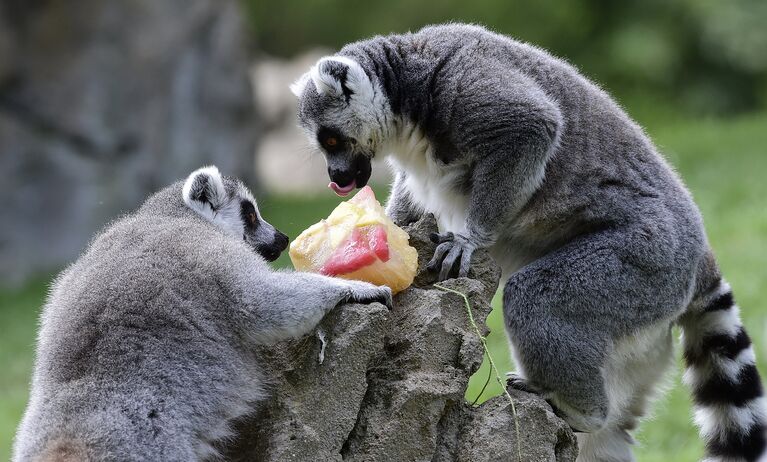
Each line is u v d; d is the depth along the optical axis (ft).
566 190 35.17
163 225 32.35
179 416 28.07
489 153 34.68
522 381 34.09
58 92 90.43
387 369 30.35
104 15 91.91
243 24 104.83
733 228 76.89
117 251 30.91
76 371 28.32
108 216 91.04
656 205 35.32
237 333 29.89
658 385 37.81
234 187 37.09
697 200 86.74
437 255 33.35
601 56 157.69
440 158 36.04
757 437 37.78
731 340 38.22
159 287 29.43
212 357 29.07
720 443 38.19
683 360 39.29
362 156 38.22
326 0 158.10
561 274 33.83
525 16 157.99
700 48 157.99
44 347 29.76
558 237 35.81
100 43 91.76
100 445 27.09
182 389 28.35
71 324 29.07
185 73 97.35
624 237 34.58
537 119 34.37
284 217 96.63
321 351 29.43
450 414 30.48
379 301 30.66
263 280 29.96
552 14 157.58
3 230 88.99
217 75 100.32
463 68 35.65
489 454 30.04
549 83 36.29
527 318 33.60
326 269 31.53
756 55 155.22
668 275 34.94
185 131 97.35
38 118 90.17
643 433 49.93
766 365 53.72
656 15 159.43
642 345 35.35
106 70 92.02
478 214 34.45
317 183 120.37
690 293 36.19
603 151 35.63
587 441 37.42
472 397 49.19
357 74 36.45
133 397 27.73
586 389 33.63
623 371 36.27
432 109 35.76
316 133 38.45
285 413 29.22
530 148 34.30
